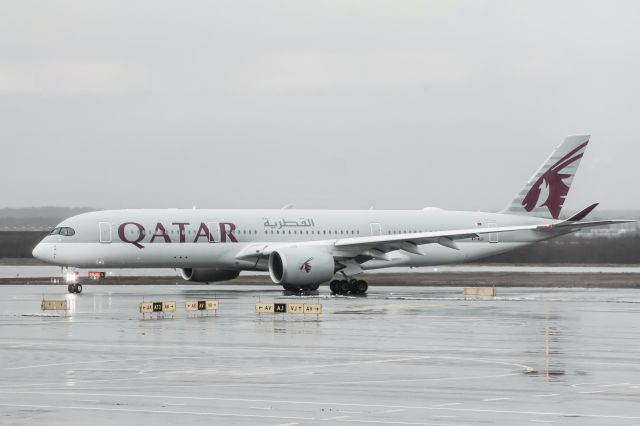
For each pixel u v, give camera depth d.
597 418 41.53
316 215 142.12
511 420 41.09
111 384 50.28
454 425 40.06
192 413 42.41
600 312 97.75
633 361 60.06
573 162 156.25
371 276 186.75
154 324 82.88
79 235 127.88
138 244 129.50
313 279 126.38
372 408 43.75
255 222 136.62
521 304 109.56
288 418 41.41
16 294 126.25
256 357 61.25
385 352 64.12
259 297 120.44
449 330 79.06
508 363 58.97
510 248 152.38
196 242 132.25
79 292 128.75
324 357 61.47
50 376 53.06
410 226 147.12
